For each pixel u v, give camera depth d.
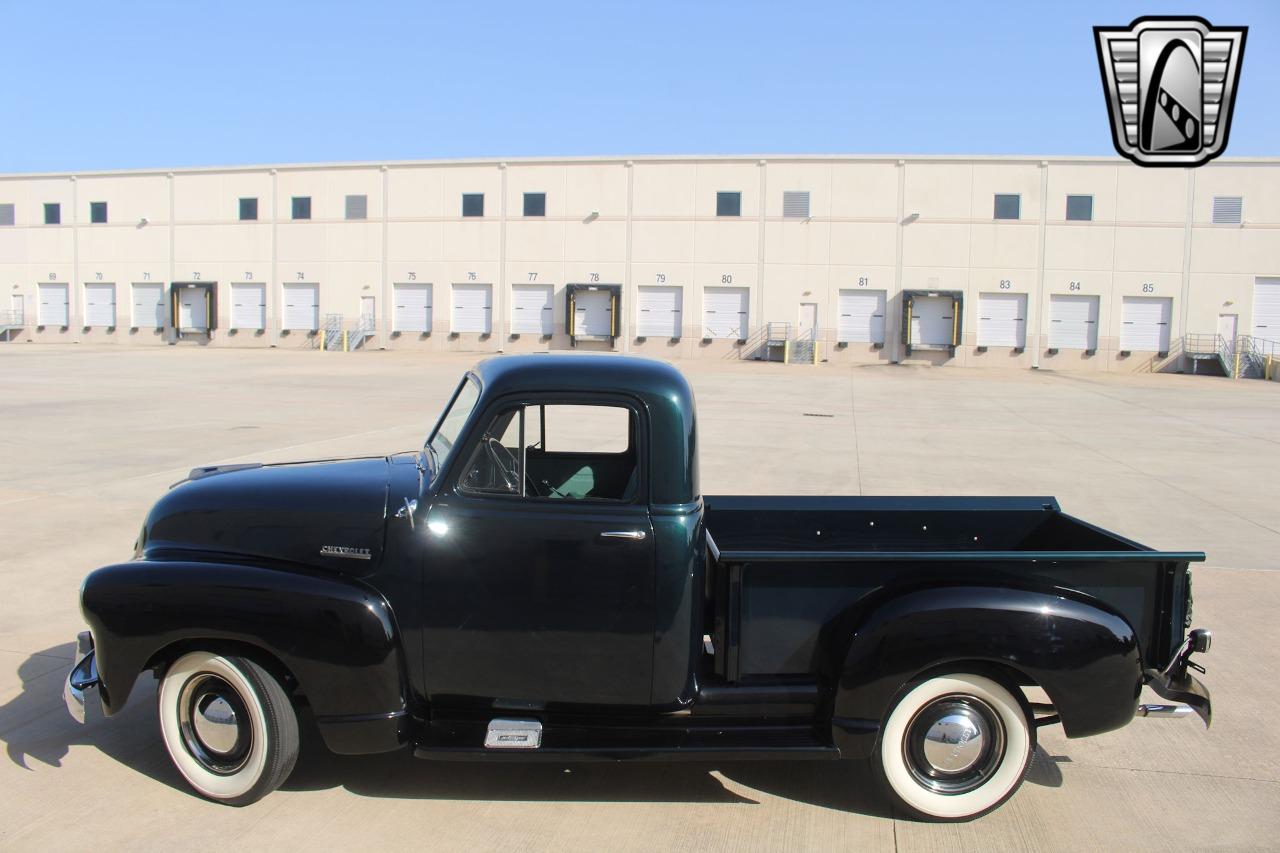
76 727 4.21
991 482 11.06
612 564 3.42
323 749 4.04
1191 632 3.44
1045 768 4.05
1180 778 3.96
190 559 3.57
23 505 8.61
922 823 3.54
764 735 3.52
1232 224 35.34
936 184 37.16
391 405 18.36
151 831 3.35
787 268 38.22
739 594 3.50
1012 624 3.33
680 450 3.47
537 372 3.56
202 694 3.56
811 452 13.20
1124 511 9.62
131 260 43.94
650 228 39.06
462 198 40.38
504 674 3.51
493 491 3.53
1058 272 36.56
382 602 3.46
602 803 3.62
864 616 3.49
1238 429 17.50
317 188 41.59
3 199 45.00
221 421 15.39
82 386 21.88
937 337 37.72
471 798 3.63
